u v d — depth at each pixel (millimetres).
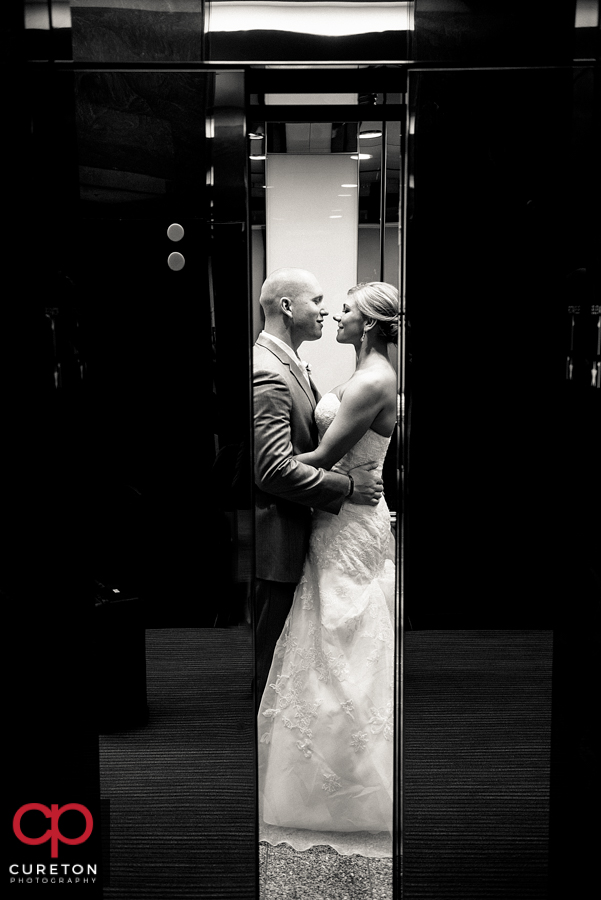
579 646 1958
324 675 2307
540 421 1883
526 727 1990
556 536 1919
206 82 1746
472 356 1860
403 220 1827
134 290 1814
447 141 1787
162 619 1922
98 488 1879
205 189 1782
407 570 1934
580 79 1758
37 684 1931
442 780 2016
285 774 2318
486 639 1954
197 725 1954
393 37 1739
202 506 1888
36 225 1791
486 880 2059
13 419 1852
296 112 2154
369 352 2318
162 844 1997
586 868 2049
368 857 2236
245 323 1827
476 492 1906
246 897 2014
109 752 1958
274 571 2324
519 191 1803
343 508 2326
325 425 2355
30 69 1736
